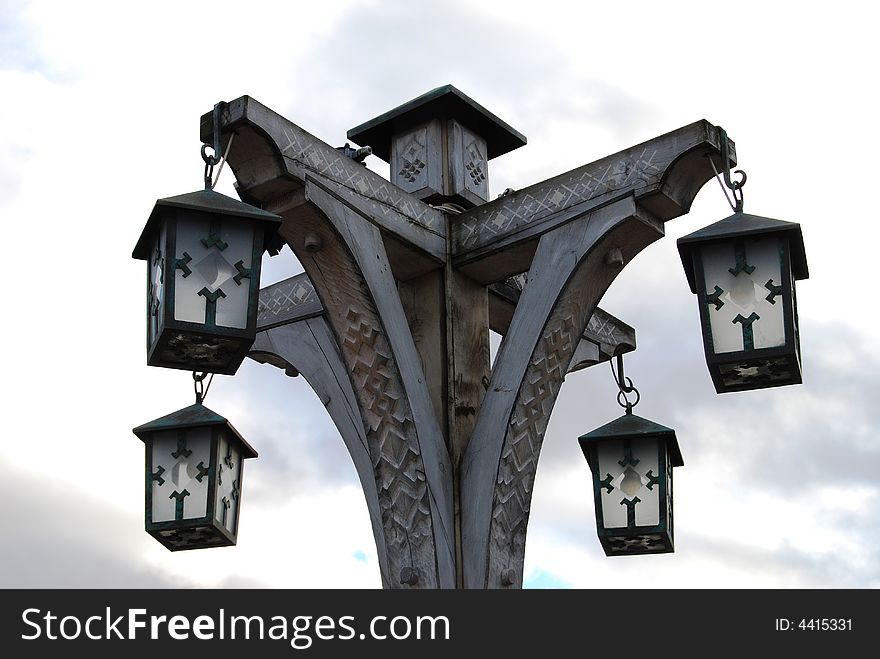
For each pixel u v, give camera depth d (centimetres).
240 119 391
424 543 409
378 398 419
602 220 425
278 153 399
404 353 422
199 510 471
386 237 437
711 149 411
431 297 459
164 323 360
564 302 429
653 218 426
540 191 445
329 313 426
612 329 577
